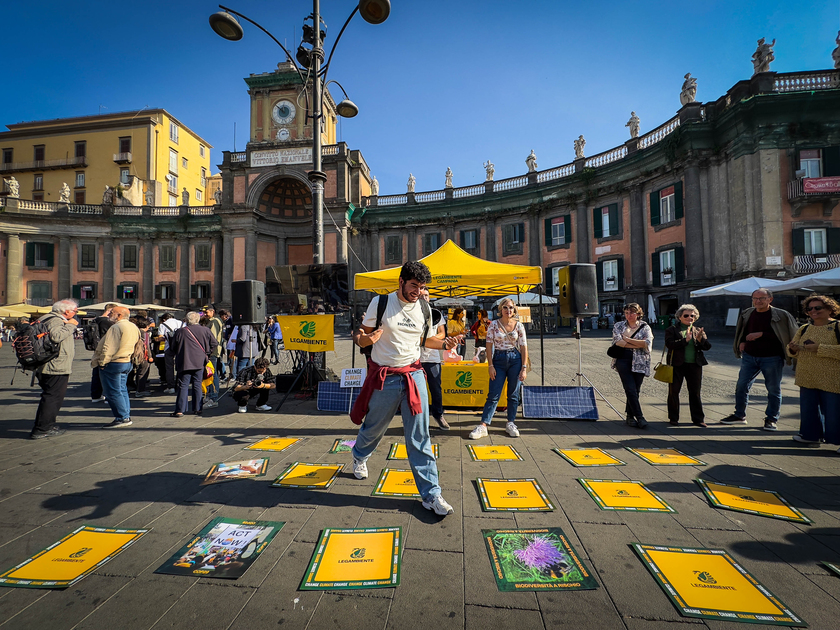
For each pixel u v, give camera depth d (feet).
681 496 9.72
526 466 11.89
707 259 66.39
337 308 22.61
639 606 5.97
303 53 27.22
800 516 8.67
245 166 108.68
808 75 60.13
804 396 13.73
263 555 7.31
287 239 115.03
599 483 10.51
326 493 9.95
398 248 110.01
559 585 6.44
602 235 85.10
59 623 5.66
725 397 22.00
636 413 16.42
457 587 6.42
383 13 23.32
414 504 9.34
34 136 143.33
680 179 70.13
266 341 36.88
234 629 5.55
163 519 8.68
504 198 99.71
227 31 24.61
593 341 56.18
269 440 14.71
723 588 6.32
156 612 5.88
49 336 15.20
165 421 17.80
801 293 49.16
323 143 107.45
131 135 139.44
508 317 15.48
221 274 113.50
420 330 9.86
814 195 56.90
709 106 67.05
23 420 18.20
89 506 9.30
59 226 112.16
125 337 16.81
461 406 19.27
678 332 16.58
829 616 5.71
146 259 114.83
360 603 6.07
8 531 8.19
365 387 9.96
